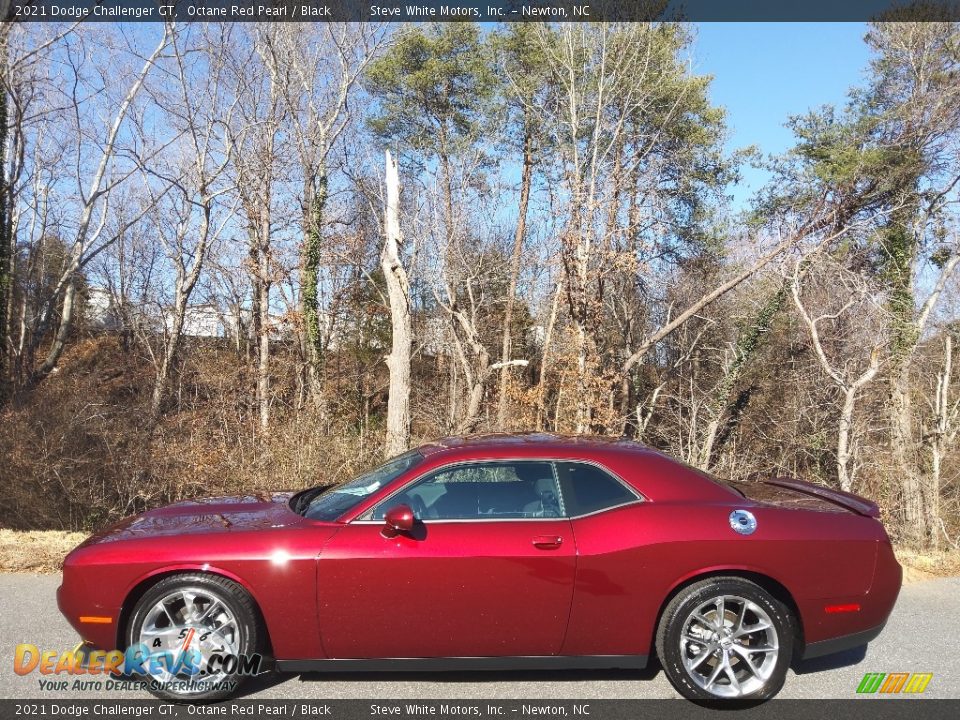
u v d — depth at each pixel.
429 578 3.81
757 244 16.42
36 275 25.17
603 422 14.55
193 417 14.71
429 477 4.10
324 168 21.47
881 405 15.94
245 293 27.61
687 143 22.16
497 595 3.82
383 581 3.81
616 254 14.80
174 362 22.50
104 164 21.16
